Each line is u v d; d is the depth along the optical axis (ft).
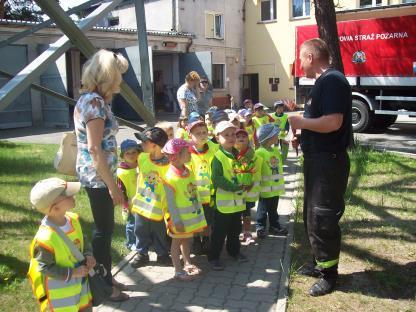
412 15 42.39
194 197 13.94
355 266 14.56
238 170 14.65
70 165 12.89
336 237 12.71
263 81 93.25
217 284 13.69
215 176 14.43
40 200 9.05
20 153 36.86
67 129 56.24
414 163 29.17
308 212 12.83
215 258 14.79
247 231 17.08
